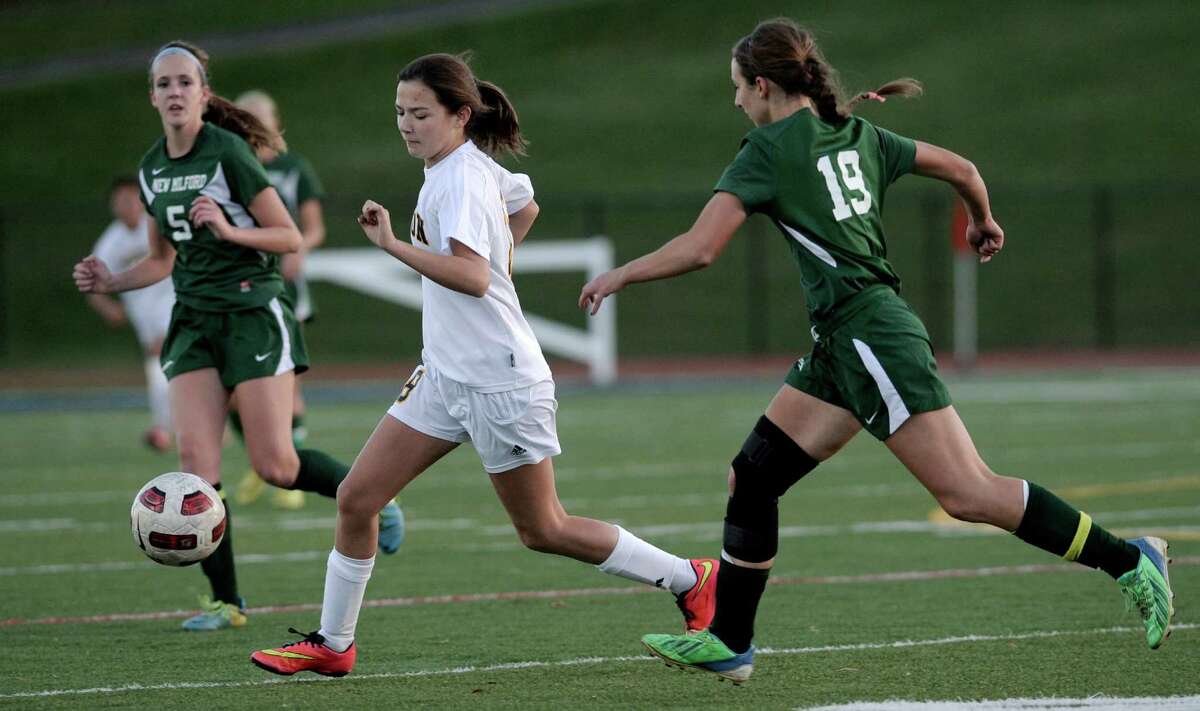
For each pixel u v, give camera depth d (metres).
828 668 20.92
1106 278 112.69
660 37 168.38
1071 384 78.00
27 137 148.38
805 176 18.38
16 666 21.48
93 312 113.38
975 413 63.56
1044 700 18.80
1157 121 140.62
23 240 125.12
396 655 22.14
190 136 24.95
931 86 150.50
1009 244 123.12
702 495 41.56
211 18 185.50
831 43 161.62
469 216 18.70
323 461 25.77
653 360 102.06
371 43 170.12
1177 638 22.75
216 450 24.58
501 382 19.16
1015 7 167.75
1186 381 79.12
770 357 103.81
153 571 30.45
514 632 23.91
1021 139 139.00
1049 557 31.11
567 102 153.75
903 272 117.75
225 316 24.70
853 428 18.92
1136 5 166.50
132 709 18.77
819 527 35.53
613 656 22.00
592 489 42.84
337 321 111.25
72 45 179.38
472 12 179.62
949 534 34.38
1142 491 40.62
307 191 38.56
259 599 27.23
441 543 33.81
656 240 124.31
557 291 116.19
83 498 42.06
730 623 19.44
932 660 21.39
